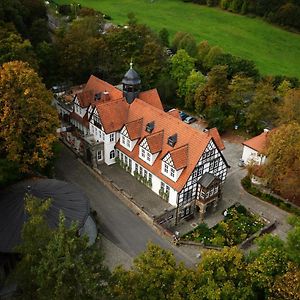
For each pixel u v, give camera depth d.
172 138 62.78
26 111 57.72
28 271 33.44
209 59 114.50
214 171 64.38
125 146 69.06
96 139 71.88
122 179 68.56
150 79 96.88
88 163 71.56
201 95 89.31
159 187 64.38
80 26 96.69
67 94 84.88
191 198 62.72
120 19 162.50
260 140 74.12
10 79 57.44
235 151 82.06
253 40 153.50
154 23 164.25
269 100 83.56
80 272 30.89
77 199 54.97
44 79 87.75
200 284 40.25
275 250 43.06
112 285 36.00
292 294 39.88
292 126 64.44
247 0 175.88
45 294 31.19
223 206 66.50
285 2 165.12
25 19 102.19
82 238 33.62
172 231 61.03
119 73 94.94
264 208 66.62
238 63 105.94
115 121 69.25
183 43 121.50
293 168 63.19
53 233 33.59
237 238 59.34
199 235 59.66
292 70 130.62
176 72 96.94
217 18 173.88
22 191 53.16
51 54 86.94
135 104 70.19
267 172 65.69
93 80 78.88
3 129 57.00
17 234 48.94
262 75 120.25
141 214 61.75
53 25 133.12
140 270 39.06
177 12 179.38
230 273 41.53
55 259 30.73
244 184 71.38
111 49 95.88
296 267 41.81
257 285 42.38
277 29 164.00
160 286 37.94
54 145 65.06
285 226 63.28
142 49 98.12
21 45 73.38
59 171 69.81
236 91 86.94
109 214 61.97
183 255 56.19
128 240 57.62
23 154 59.69
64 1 174.12
